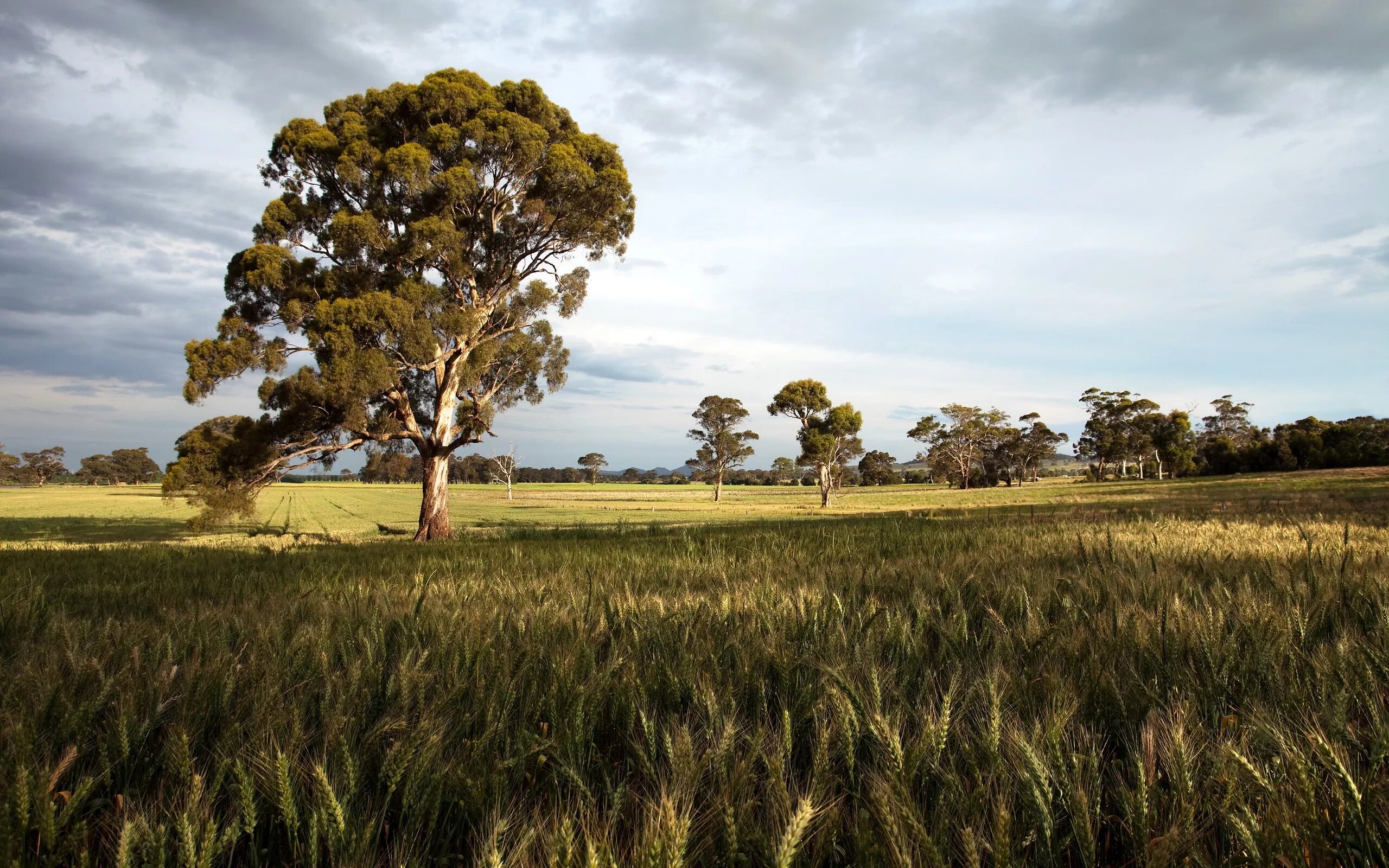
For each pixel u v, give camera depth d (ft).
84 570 31.07
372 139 73.05
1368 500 72.54
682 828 4.66
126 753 6.53
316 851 5.08
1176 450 292.40
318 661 9.09
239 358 63.05
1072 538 31.37
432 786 5.76
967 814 5.26
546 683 8.33
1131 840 5.33
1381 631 9.16
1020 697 7.43
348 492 409.49
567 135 82.38
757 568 22.99
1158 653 8.83
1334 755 5.22
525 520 145.59
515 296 81.71
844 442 210.59
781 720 7.27
